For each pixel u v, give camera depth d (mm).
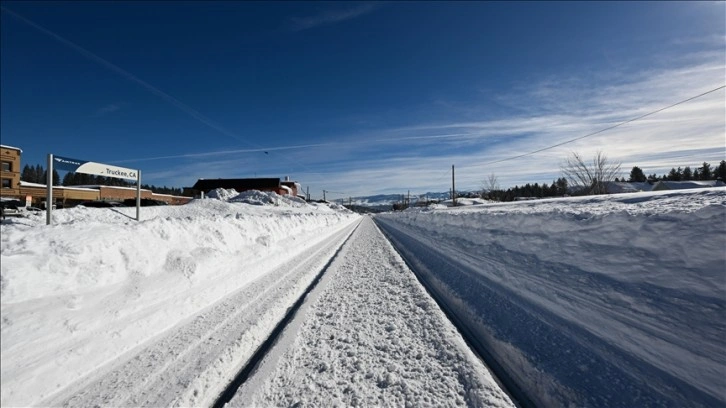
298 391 3080
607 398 2916
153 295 4703
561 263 5703
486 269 7766
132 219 13273
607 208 5980
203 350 3756
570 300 4812
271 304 5461
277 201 44188
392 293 6391
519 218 7875
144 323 4172
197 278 5852
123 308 4148
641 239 4281
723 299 3158
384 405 2904
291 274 7898
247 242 9234
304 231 17328
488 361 3941
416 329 4531
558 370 3379
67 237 4160
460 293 6320
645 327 3650
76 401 2799
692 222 3695
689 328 3268
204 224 7625
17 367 2873
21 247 3650
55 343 3234
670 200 5414
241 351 3848
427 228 19781
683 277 3590
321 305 5621
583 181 27688
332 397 2996
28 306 3262
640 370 3225
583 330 4125
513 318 4828
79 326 3537
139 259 4973
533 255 6660
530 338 4137
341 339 4207
